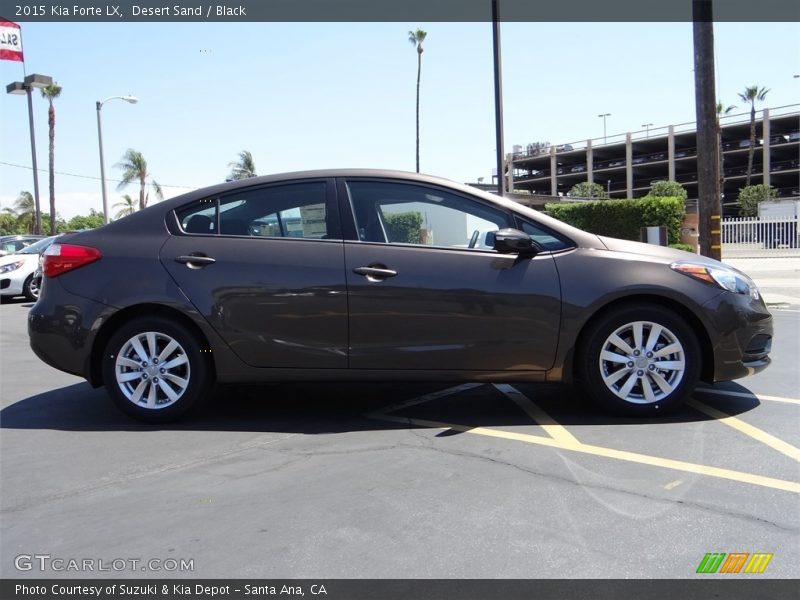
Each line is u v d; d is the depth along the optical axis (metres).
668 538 2.81
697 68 10.81
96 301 4.59
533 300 4.41
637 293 4.38
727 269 4.57
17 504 3.33
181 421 4.76
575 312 4.39
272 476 3.64
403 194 4.67
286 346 4.52
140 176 47.62
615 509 3.10
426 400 5.25
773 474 3.49
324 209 4.67
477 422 4.59
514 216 4.59
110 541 2.92
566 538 2.83
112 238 4.73
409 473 3.63
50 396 5.62
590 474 3.54
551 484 3.42
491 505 3.18
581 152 81.00
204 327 4.54
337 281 4.48
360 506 3.21
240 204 4.75
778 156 70.75
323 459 3.90
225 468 3.79
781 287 13.68
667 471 3.55
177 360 4.61
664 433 4.20
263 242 4.63
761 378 5.72
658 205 25.70
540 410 4.85
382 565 2.66
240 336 4.54
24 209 67.81
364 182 4.72
